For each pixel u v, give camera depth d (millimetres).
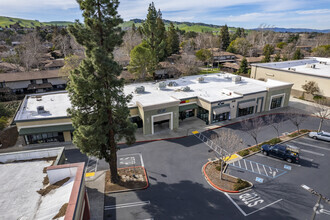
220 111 40969
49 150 22625
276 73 58969
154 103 38000
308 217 20859
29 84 63094
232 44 121688
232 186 25000
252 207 22141
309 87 51031
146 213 21609
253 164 29266
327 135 34531
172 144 34938
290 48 110062
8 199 16375
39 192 17125
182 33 175000
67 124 35031
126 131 25188
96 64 20297
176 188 25016
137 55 60188
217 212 21594
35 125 33906
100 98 21484
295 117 44250
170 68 73500
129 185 25469
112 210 22062
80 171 18172
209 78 59000
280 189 24594
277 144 32281
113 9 21359
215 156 31359
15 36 154000
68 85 22719
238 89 47406
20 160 22188
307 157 30656
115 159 25281
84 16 21156
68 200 15656
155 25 65062
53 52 113812
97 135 21422
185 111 44625
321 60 72375
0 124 39250
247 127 40250
